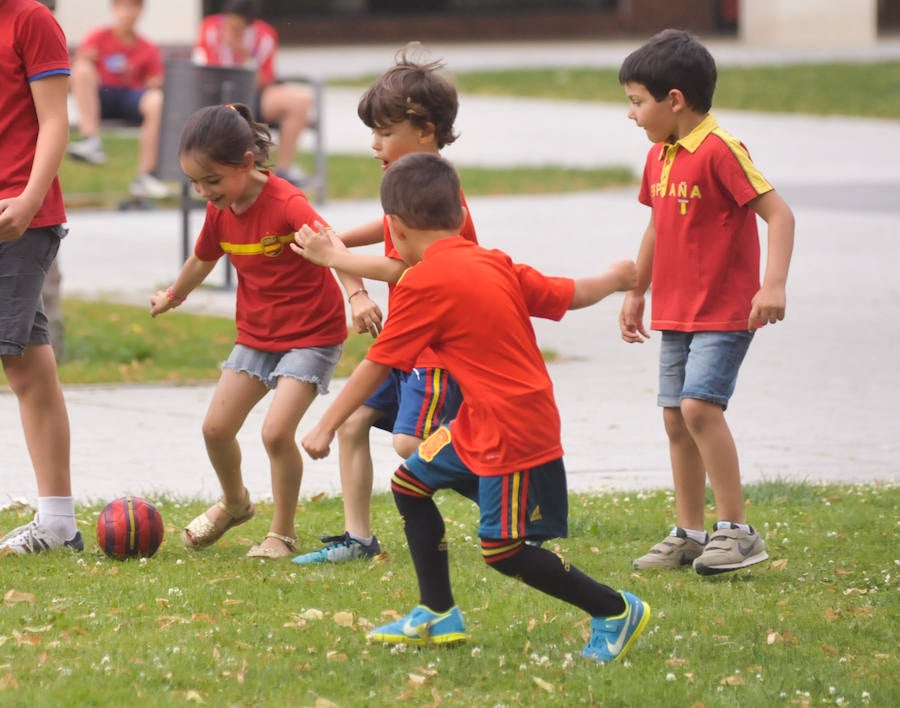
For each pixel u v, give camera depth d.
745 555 16.00
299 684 12.20
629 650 13.19
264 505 19.70
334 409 12.77
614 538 18.14
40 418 16.80
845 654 13.34
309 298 16.48
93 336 31.03
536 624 14.02
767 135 70.00
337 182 54.78
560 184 55.75
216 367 29.23
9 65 16.27
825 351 30.75
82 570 15.82
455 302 12.59
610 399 26.84
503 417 12.52
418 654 13.11
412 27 120.50
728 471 16.17
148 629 13.59
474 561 16.70
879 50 105.00
